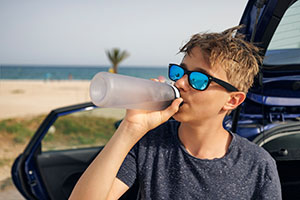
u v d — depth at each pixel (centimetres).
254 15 175
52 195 279
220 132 124
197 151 125
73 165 286
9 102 2012
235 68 115
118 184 123
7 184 504
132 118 110
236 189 116
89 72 11350
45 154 285
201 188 118
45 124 285
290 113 203
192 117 117
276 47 186
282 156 192
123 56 2944
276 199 115
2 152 678
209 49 113
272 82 190
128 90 94
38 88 3269
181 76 119
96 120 309
